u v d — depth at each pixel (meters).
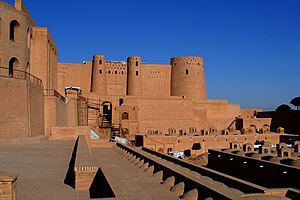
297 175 17.41
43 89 31.11
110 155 19.53
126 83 69.06
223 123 65.69
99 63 66.06
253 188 10.30
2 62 26.61
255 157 22.61
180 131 49.94
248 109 70.94
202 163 35.56
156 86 70.56
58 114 33.19
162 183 9.63
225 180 11.56
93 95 57.88
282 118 60.78
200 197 8.11
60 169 13.89
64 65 65.31
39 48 33.59
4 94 22.47
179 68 70.44
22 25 28.70
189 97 69.50
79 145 17.70
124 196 7.80
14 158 16.38
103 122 56.91
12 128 23.06
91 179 10.77
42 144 22.98
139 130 56.69
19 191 10.15
